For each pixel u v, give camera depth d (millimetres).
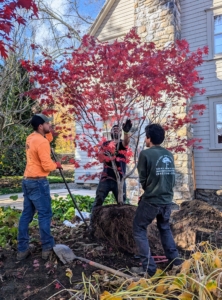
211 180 7699
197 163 7949
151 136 2803
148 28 8023
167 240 2768
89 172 10094
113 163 3607
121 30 9422
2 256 3070
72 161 3834
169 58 3852
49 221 3033
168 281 2141
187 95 3973
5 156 10719
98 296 2166
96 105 3572
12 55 6215
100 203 3869
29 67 3406
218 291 1781
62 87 3568
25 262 2926
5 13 1938
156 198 2600
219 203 7500
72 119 4051
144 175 2645
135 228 2699
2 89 6574
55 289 2408
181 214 4336
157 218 2836
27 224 3076
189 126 7438
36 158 2998
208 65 7805
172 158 2760
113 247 3248
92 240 3508
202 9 7922
